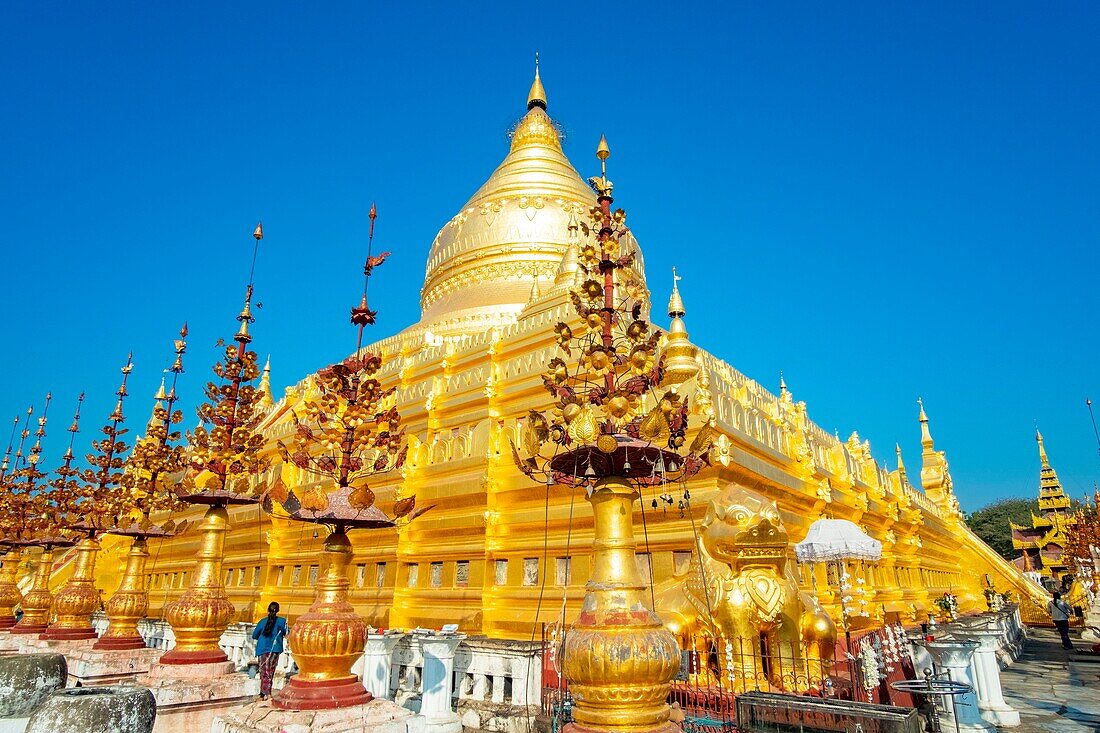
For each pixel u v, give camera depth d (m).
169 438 18.39
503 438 19.95
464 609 18.28
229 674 12.77
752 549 12.84
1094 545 43.66
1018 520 95.12
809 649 13.04
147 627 22.39
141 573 17.06
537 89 39.22
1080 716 14.80
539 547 17.58
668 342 18.45
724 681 12.27
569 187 33.91
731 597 12.61
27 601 21.59
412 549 20.39
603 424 8.38
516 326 22.56
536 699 12.63
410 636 14.73
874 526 27.41
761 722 10.09
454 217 34.56
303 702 9.37
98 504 19.81
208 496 13.54
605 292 9.20
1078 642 33.38
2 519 23.59
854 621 19.47
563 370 8.83
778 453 19.58
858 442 29.97
